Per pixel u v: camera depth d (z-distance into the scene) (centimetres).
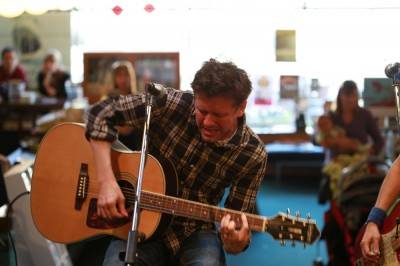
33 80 765
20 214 284
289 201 603
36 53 767
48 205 234
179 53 449
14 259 272
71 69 732
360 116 404
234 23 368
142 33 464
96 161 220
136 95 224
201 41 384
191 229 228
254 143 218
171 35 455
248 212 225
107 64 459
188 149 220
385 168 377
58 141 234
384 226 210
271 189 658
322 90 441
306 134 498
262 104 527
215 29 378
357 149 404
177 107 217
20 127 570
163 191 218
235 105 197
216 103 195
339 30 341
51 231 233
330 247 360
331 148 409
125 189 221
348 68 348
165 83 454
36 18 757
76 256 329
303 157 696
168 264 229
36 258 286
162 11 339
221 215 210
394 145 391
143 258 215
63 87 642
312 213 554
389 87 389
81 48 714
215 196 229
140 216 220
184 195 225
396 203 209
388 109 395
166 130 221
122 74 447
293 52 351
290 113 550
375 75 350
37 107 577
